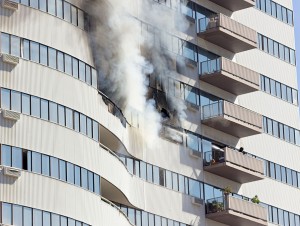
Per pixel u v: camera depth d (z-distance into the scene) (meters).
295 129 121.56
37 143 90.19
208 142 111.31
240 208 110.25
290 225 117.88
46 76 92.06
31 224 88.25
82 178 92.69
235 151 111.50
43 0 93.50
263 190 115.94
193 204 107.94
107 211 94.88
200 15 114.00
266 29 121.38
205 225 108.88
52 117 91.56
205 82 112.69
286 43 123.62
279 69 121.69
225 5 116.50
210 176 110.56
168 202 105.38
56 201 90.12
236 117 112.25
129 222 99.25
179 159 107.62
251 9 120.12
